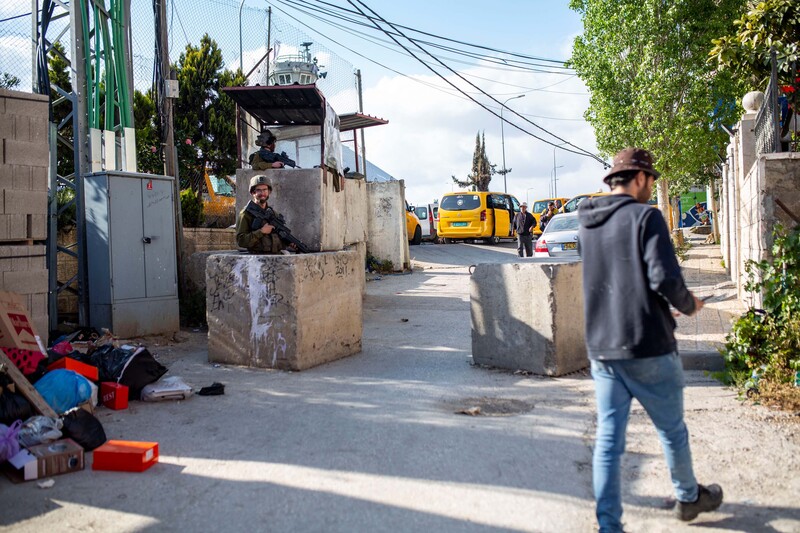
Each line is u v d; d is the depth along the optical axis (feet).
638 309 9.80
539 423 16.29
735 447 14.07
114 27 30.81
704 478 12.51
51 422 14.38
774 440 14.43
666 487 12.21
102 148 29.78
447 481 12.63
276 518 11.13
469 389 19.89
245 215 25.07
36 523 11.02
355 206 47.75
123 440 15.16
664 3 56.44
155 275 28.71
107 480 12.92
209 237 39.81
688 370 21.43
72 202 28.60
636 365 9.82
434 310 37.81
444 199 87.45
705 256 56.75
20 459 12.94
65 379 16.69
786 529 10.44
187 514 11.34
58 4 28.78
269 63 48.96
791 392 17.24
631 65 59.88
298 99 31.60
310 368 23.18
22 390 15.14
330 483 12.60
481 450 14.35
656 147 58.59
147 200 28.45
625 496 11.87
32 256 21.89
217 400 18.85
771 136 24.47
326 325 24.14
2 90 21.26
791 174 21.66
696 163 58.13
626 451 14.14
